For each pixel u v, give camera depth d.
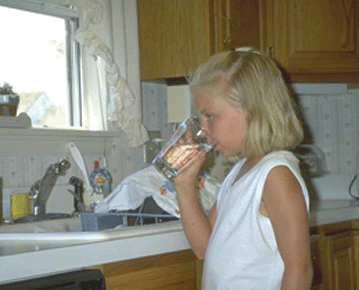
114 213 1.58
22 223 1.70
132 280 1.29
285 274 1.12
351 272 2.16
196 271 1.48
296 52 2.56
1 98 1.90
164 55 2.28
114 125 2.28
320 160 2.84
